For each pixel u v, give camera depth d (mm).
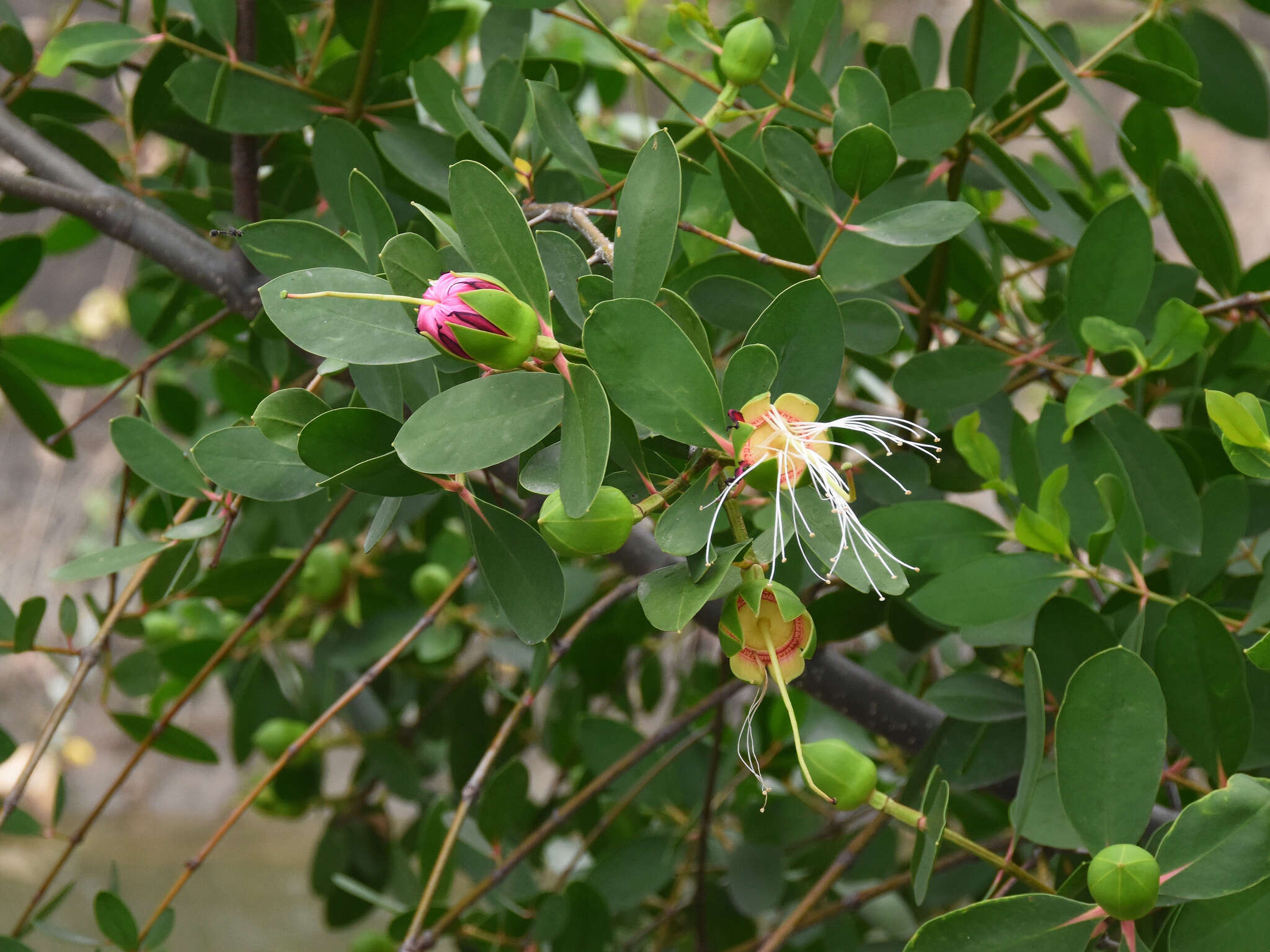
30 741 3447
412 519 1104
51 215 4184
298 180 1322
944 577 1006
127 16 1210
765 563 859
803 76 1092
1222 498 1045
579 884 1200
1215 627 942
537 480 880
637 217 874
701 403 842
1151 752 879
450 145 1126
